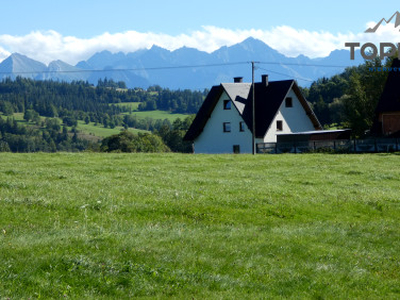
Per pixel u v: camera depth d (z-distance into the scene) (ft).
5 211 52.21
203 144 264.52
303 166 119.85
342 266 41.29
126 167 106.63
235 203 64.80
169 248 41.68
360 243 49.57
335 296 33.99
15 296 29.53
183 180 85.46
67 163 113.39
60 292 30.99
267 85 260.62
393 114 220.43
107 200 61.72
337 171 109.70
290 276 37.50
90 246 39.99
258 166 118.11
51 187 70.03
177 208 59.82
